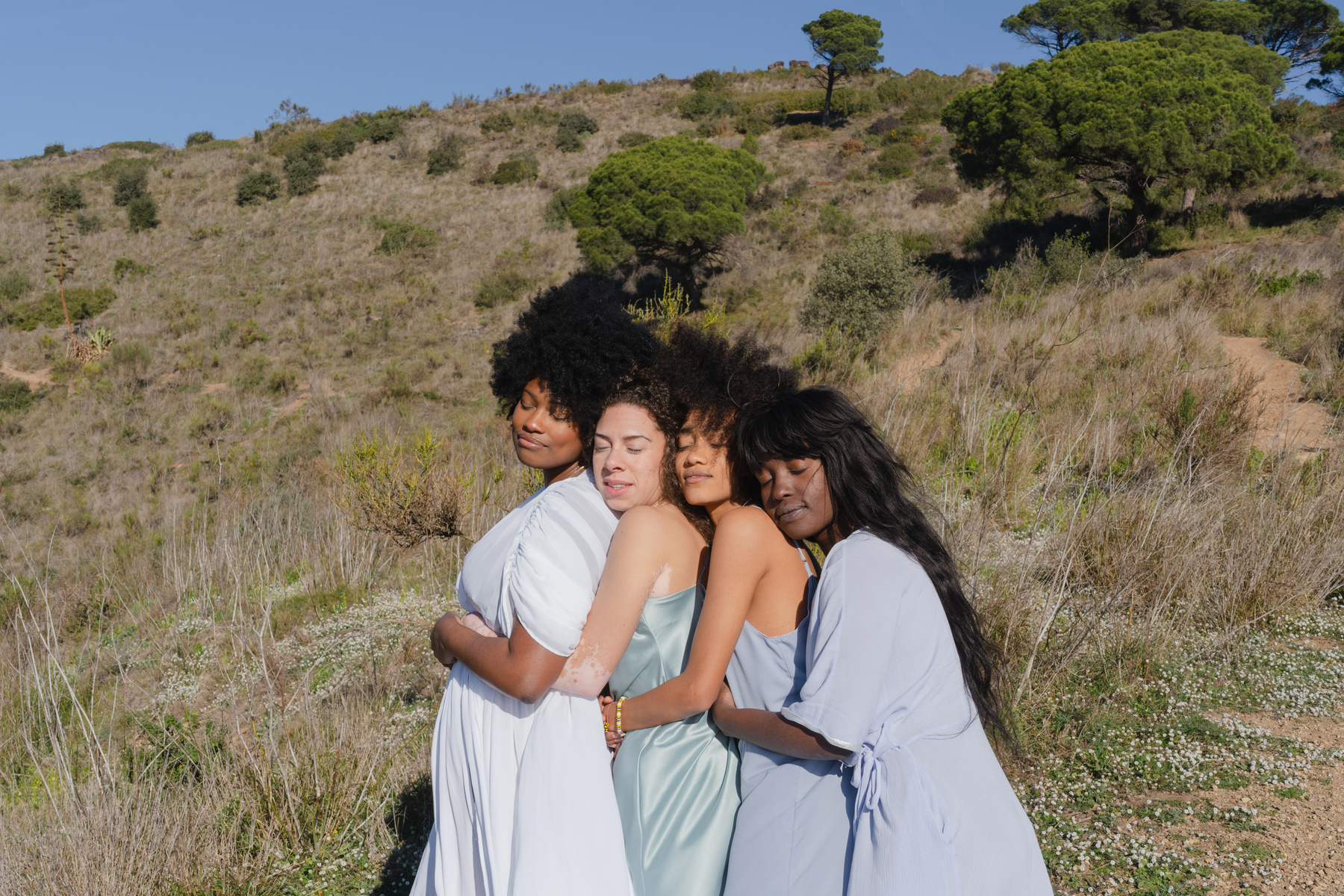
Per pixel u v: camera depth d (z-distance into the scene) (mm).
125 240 38781
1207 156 20641
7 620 6887
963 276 24719
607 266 26562
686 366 1782
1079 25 40375
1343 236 19406
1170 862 2783
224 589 7074
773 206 35750
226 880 3088
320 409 20938
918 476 5785
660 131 50719
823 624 1543
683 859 1657
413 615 5746
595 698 1712
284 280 33656
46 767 4141
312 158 46562
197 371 24922
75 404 22875
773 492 1704
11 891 2953
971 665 1759
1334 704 3809
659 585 1702
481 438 10258
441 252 35125
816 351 10656
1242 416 7027
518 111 54906
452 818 1824
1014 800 1601
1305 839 2844
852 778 1521
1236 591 4621
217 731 4375
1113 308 11664
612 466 1735
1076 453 6477
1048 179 21938
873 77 57406
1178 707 3799
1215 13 36969
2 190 45656
